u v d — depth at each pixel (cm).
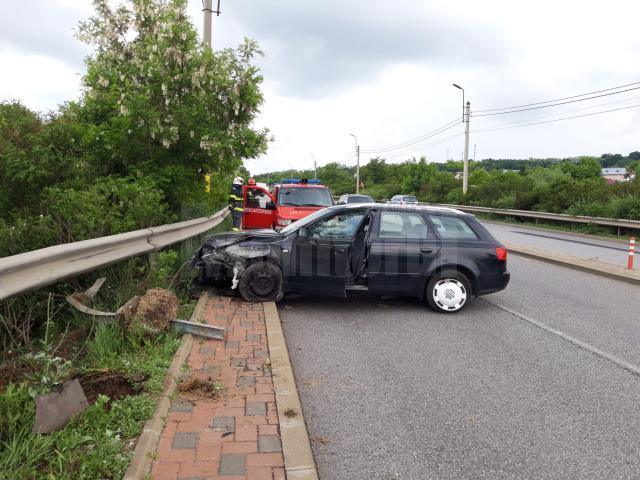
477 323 683
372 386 458
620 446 361
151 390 387
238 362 468
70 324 494
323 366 505
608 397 447
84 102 998
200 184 1077
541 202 2964
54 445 301
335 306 755
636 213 2169
